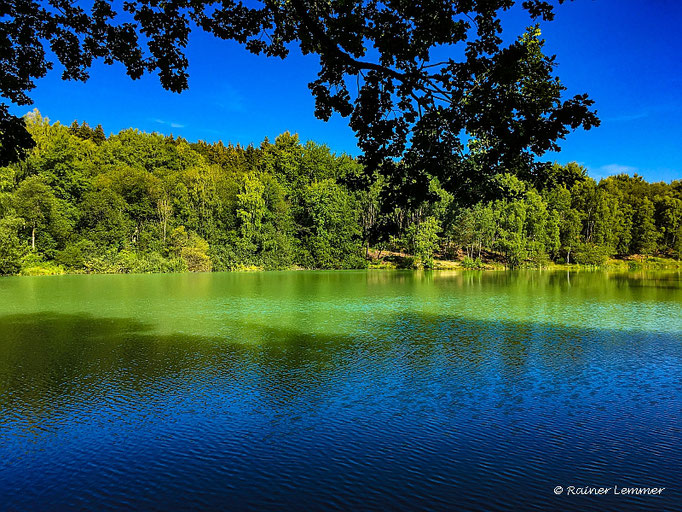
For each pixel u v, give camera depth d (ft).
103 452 27.20
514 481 23.90
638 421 32.22
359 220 281.33
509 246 246.06
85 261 189.16
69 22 26.35
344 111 29.27
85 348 53.21
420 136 28.53
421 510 21.17
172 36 26.71
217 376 42.63
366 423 31.71
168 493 22.63
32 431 30.22
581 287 140.05
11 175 180.86
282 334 62.13
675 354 51.70
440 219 260.83
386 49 26.48
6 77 27.78
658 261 297.94
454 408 34.76
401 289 128.88
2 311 81.15
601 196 293.43
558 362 48.29
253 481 23.79
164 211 222.48
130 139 295.48
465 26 25.94
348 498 22.18
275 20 28.84
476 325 70.13
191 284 139.44
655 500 22.11
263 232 245.04
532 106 23.93
